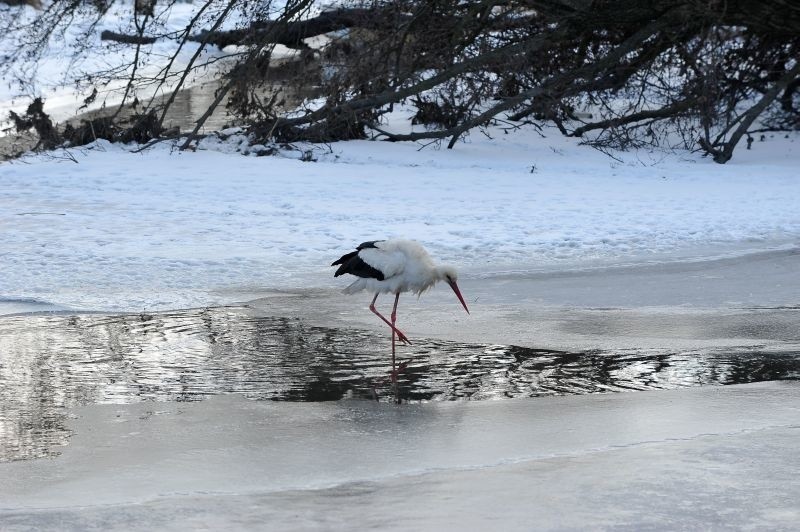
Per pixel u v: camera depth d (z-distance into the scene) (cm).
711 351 1213
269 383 1084
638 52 3641
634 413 962
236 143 3231
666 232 1980
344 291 1277
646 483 764
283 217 2111
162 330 1308
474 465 815
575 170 2978
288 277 1616
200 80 4941
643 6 3042
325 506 725
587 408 981
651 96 4269
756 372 1121
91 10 3466
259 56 3269
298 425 936
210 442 887
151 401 1015
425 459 834
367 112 3416
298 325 1343
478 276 1647
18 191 2409
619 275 1652
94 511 714
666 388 1059
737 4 3008
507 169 2972
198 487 773
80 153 3019
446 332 1312
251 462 831
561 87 3328
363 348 1234
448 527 683
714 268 1700
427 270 1242
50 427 930
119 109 3303
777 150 3491
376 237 1916
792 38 3328
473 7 3070
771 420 933
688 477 775
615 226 2042
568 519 695
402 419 954
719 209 2255
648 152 3366
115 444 881
